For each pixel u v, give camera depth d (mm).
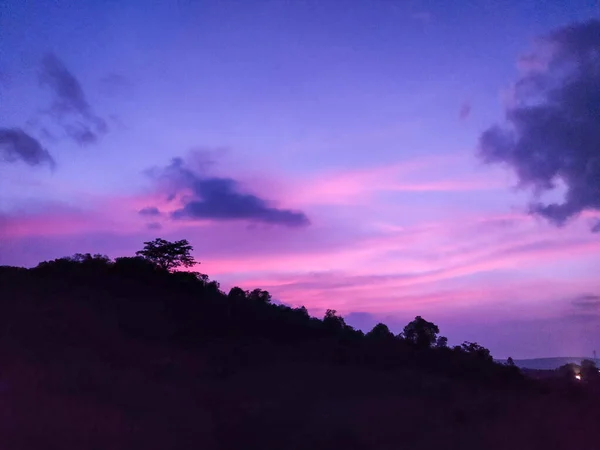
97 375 25359
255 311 53844
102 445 17438
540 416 22688
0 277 47125
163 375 29562
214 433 20438
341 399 27469
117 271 57406
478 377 37688
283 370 34156
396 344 45375
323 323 56938
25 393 21438
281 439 19875
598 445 18547
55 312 36688
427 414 24156
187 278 61656
